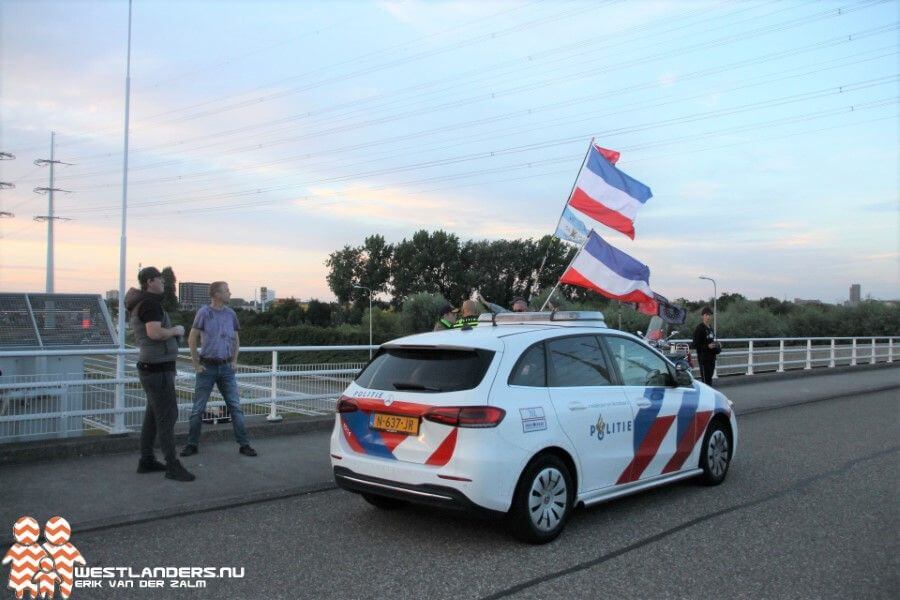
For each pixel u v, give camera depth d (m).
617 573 4.57
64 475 6.64
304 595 4.20
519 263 73.56
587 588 4.32
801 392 15.29
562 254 70.88
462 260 77.31
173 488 6.37
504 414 4.92
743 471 7.58
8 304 7.93
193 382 8.94
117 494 6.13
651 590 4.30
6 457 6.89
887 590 4.32
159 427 6.57
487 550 4.99
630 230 10.73
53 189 58.66
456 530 5.45
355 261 85.44
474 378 5.04
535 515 5.07
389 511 5.95
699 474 6.74
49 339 7.89
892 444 9.16
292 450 8.09
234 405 7.76
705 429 6.81
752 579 4.48
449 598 4.16
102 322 8.41
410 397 5.12
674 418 6.41
